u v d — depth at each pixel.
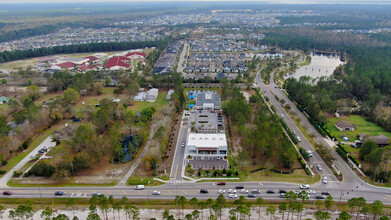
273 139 185.00
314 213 138.88
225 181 164.25
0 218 134.25
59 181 163.50
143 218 135.50
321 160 185.25
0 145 179.25
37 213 138.12
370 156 166.50
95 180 165.00
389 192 153.75
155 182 163.38
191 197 150.75
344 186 158.62
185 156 192.00
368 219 133.75
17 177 166.62
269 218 135.50
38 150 196.38
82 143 179.88
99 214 139.12
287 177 167.50
